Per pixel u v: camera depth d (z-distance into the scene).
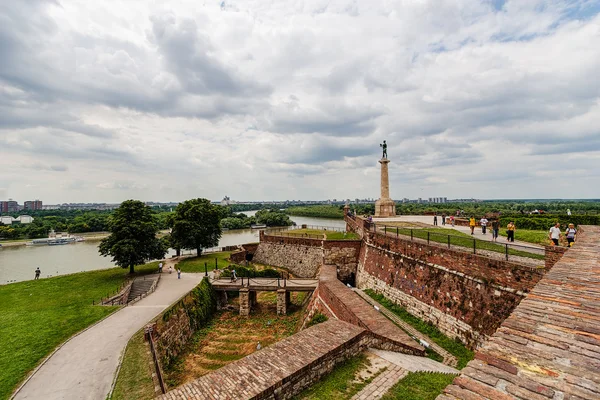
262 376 10.25
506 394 4.20
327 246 37.25
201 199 52.97
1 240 103.50
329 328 13.97
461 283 17.34
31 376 15.94
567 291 7.45
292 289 30.83
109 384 15.05
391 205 52.41
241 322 28.56
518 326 5.94
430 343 17.19
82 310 26.92
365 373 11.87
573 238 18.64
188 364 21.03
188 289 33.12
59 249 82.81
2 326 23.38
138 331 21.58
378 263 27.67
